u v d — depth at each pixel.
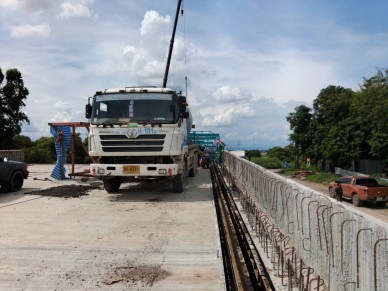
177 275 4.64
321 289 4.77
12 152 25.58
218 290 4.20
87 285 4.32
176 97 10.38
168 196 10.84
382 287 3.30
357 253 3.75
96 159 11.05
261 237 6.97
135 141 10.07
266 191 8.73
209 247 5.79
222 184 15.66
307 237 5.45
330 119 44.34
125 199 10.34
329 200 4.68
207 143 30.22
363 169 39.84
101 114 10.32
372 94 33.28
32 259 5.23
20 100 37.25
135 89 10.43
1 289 4.20
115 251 5.60
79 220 7.68
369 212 20.44
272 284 5.04
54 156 32.34
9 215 8.19
